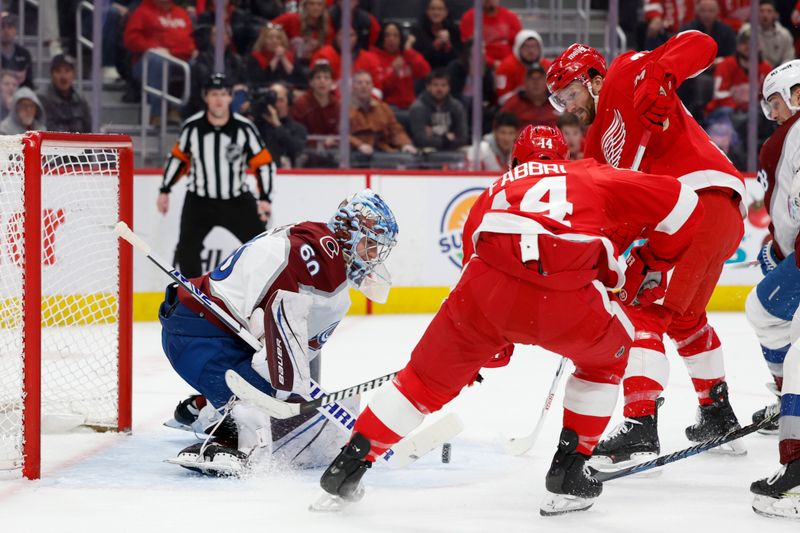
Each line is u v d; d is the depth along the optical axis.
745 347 16.77
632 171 7.09
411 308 21.31
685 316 9.22
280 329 7.80
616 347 6.92
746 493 7.88
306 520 6.95
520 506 7.44
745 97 23.61
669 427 10.49
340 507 7.13
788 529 6.84
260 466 8.30
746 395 12.45
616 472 7.48
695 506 7.47
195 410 9.62
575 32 25.14
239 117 19.25
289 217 20.52
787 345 9.84
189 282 8.25
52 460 8.91
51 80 21.11
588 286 6.73
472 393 12.58
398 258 21.14
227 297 8.38
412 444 7.24
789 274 9.40
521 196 6.84
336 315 8.35
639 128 9.02
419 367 7.00
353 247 8.16
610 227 7.07
